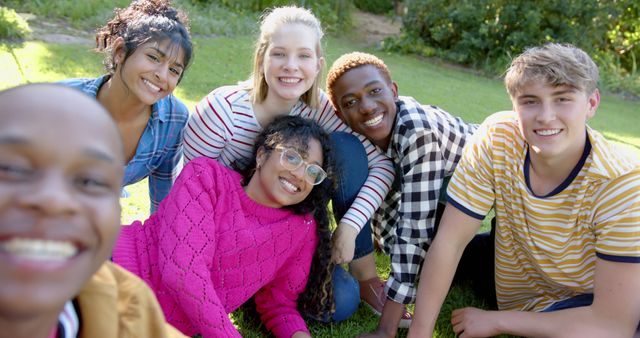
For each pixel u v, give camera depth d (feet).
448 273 7.92
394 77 30.48
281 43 8.30
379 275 9.79
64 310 2.70
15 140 2.03
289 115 8.25
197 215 7.03
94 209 2.19
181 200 7.11
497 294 8.84
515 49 38.88
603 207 6.95
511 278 8.44
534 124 6.84
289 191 7.43
